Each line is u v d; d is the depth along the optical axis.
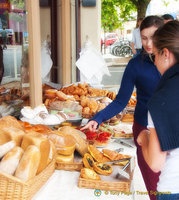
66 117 1.98
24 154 1.14
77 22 4.38
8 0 2.21
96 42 4.68
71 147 1.43
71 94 3.06
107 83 7.99
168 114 0.91
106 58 14.66
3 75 2.22
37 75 2.51
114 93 3.24
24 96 2.45
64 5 3.92
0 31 2.17
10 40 2.27
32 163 1.12
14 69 2.33
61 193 1.21
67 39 4.07
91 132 1.80
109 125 2.25
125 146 1.83
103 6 10.50
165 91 0.94
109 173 1.34
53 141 1.48
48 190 1.23
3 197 1.07
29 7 2.35
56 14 3.95
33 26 2.40
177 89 0.92
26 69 2.44
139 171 1.64
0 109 2.11
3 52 2.21
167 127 0.91
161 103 0.92
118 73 9.94
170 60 0.98
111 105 1.79
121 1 10.28
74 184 1.29
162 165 0.98
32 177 1.13
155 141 0.94
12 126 1.41
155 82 1.67
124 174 1.31
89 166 1.38
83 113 2.41
